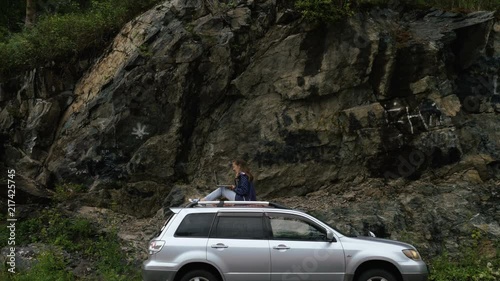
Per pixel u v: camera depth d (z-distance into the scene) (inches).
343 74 529.7
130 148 533.6
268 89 537.0
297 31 542.9
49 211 491.2
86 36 613.3
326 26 538.0
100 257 436.1
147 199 518.9
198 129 538.0
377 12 554.3
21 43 623.5
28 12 711.7
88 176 535.5
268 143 524.7
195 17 565.0
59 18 638.5
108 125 539.5
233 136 530.6
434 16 566.3
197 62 539.5
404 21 565.0
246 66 544.1
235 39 546.0
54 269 413.7
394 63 530.3
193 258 342.0
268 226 352.8
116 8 624.1
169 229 351.6
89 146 541.0
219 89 537.6
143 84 540.1
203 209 357.7
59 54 604.4
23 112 593.9
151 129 534.6
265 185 519.2
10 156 573.3
